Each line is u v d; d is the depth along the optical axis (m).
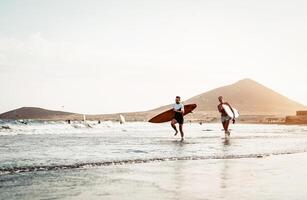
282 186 4.91
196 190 4.59
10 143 12.20
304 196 4.29
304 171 6.38
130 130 27.62
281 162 7.68
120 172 6.11
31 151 9.40
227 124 16.56
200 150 9.95
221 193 4.41
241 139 15.26
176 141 13.70
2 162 7.04
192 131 26.31
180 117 14.53
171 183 5.09
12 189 4.58
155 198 4.13
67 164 6.86
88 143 12.37
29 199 4.04
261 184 5.04
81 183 5.06
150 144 12.03
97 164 6.98
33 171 6.12
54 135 18.23
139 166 6.88
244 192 4.48
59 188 4.68
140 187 4.79
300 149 10.70
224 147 11.00
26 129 23.69
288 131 27.28
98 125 38.59
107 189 4.64
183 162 7.53
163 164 7.19
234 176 5.73
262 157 8.67
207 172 6.13
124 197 4.18
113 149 10.08
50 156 8.23
